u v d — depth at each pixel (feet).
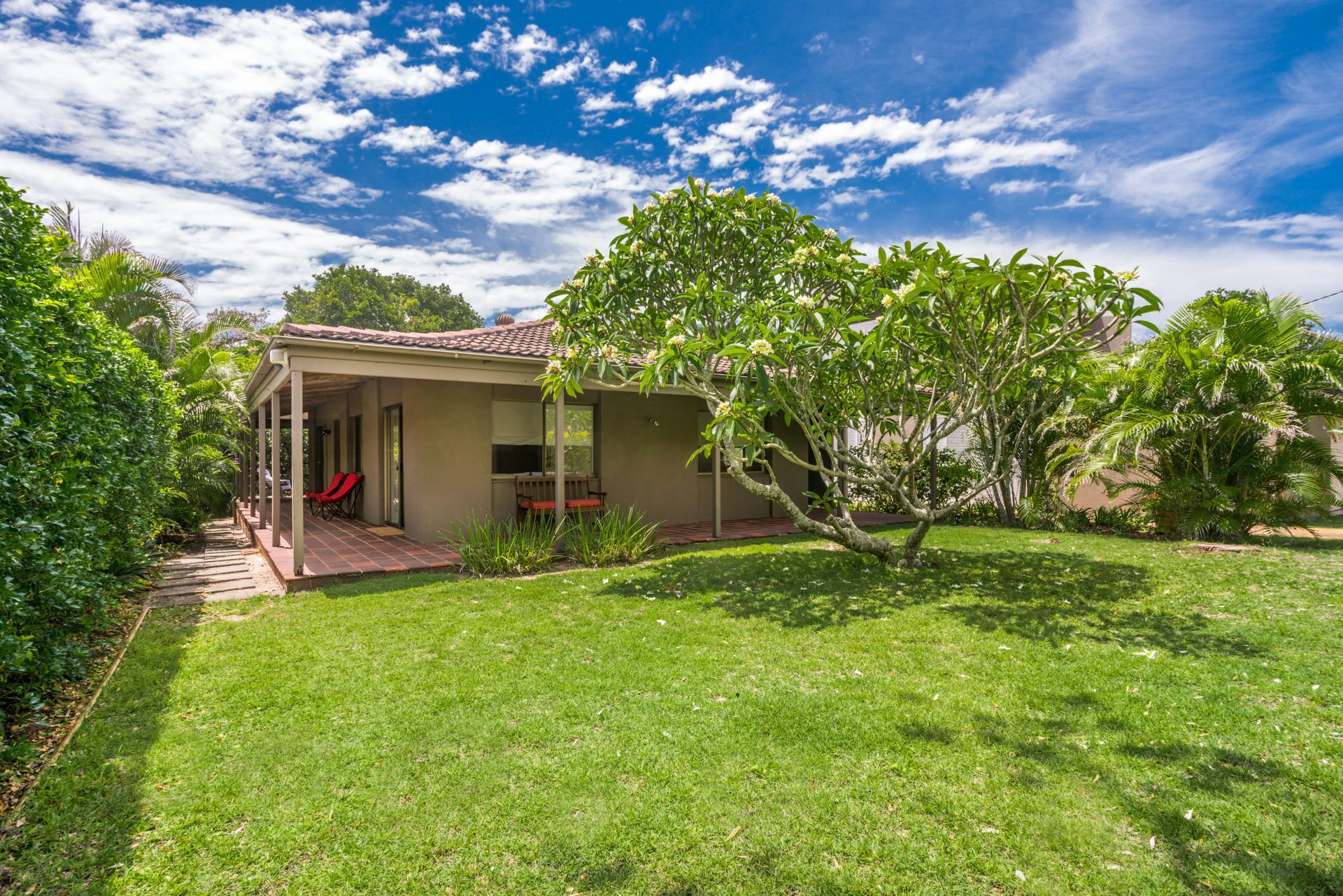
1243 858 7.82
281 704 12.47
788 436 43.88
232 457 43.91
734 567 24.75
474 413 32.09
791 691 12.80
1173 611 17.72
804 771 9.85
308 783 9.73
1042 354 19.07
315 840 8.45
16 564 10.09
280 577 23.29
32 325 11.82
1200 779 9.45
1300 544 27.94
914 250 20.01
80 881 7.73
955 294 19.26
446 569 25.09
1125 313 18.33
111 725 11.60
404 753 10.59
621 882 7.65
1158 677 13.10
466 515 31.78
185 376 39.73
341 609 19.51
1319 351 29.71
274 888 7.63
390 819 8.86
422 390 30.68
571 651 15.42
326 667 14.47
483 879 7.73
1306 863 7.70
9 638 9.40
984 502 41.60
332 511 42.11
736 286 25.05
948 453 42.83
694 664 14.42
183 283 42.60
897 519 40.60
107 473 15.62
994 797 9.11
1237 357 28.55
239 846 8.34
